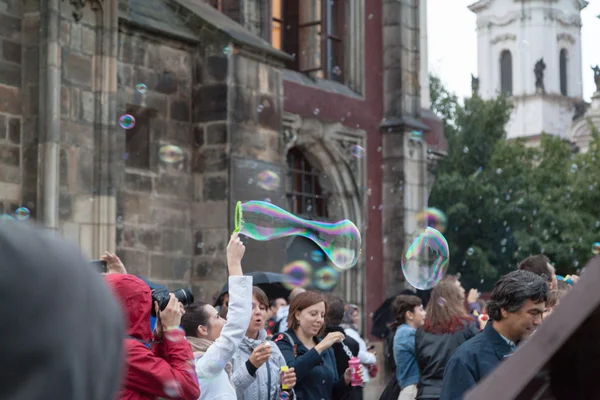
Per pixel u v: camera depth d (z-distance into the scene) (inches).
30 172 690.8
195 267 831.7
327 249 377.4
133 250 781.9
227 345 252.4
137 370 200.1
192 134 843.4
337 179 1114.7
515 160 2049.7
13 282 41.1
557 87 4325.8
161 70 820.6
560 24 4392.2
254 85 858.1
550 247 1985.7
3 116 684.1
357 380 363.6
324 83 1109.1
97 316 43.2
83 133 714.8
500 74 4394.7
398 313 426.6
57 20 692.7
